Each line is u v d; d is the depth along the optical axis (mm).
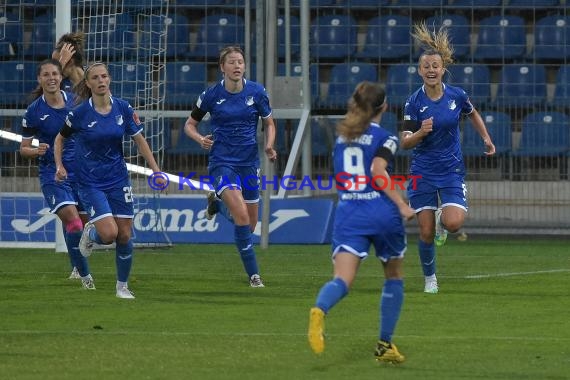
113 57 49500
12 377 18016
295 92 45594
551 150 50500
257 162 31906
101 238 28062
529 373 18469
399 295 19391
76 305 27031
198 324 23906
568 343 21531
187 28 55469
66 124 28203
